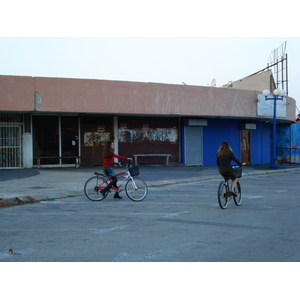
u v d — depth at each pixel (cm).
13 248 627
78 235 710
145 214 916
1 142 1877
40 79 1777
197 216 888
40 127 1962
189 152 2325
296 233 721
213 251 604
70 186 1345
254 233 721
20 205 1058
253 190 1387
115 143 2127
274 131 2366
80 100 1847
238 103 2288
